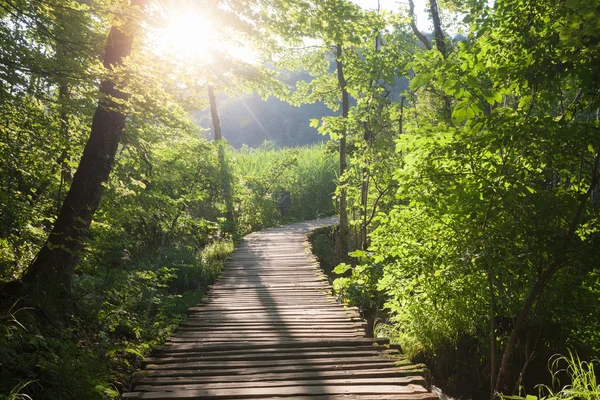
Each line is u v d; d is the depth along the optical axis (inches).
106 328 268.8
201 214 721.6
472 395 285.4
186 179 623.2
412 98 528.4
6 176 281.7
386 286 307.0
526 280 238.4
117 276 306.5
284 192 973.2
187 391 182.4
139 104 261.3
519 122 207.3
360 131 546.6
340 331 277.1
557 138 200.2
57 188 329.1
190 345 246.5
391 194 532.7
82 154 299.7
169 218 490.3
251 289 395.9
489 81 220.5
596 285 246.1
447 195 236.1
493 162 225.6
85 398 177.8
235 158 940.6
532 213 220.5
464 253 229.6
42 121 281.7
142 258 439.8
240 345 244.4
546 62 195.2
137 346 259.8
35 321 217.3
